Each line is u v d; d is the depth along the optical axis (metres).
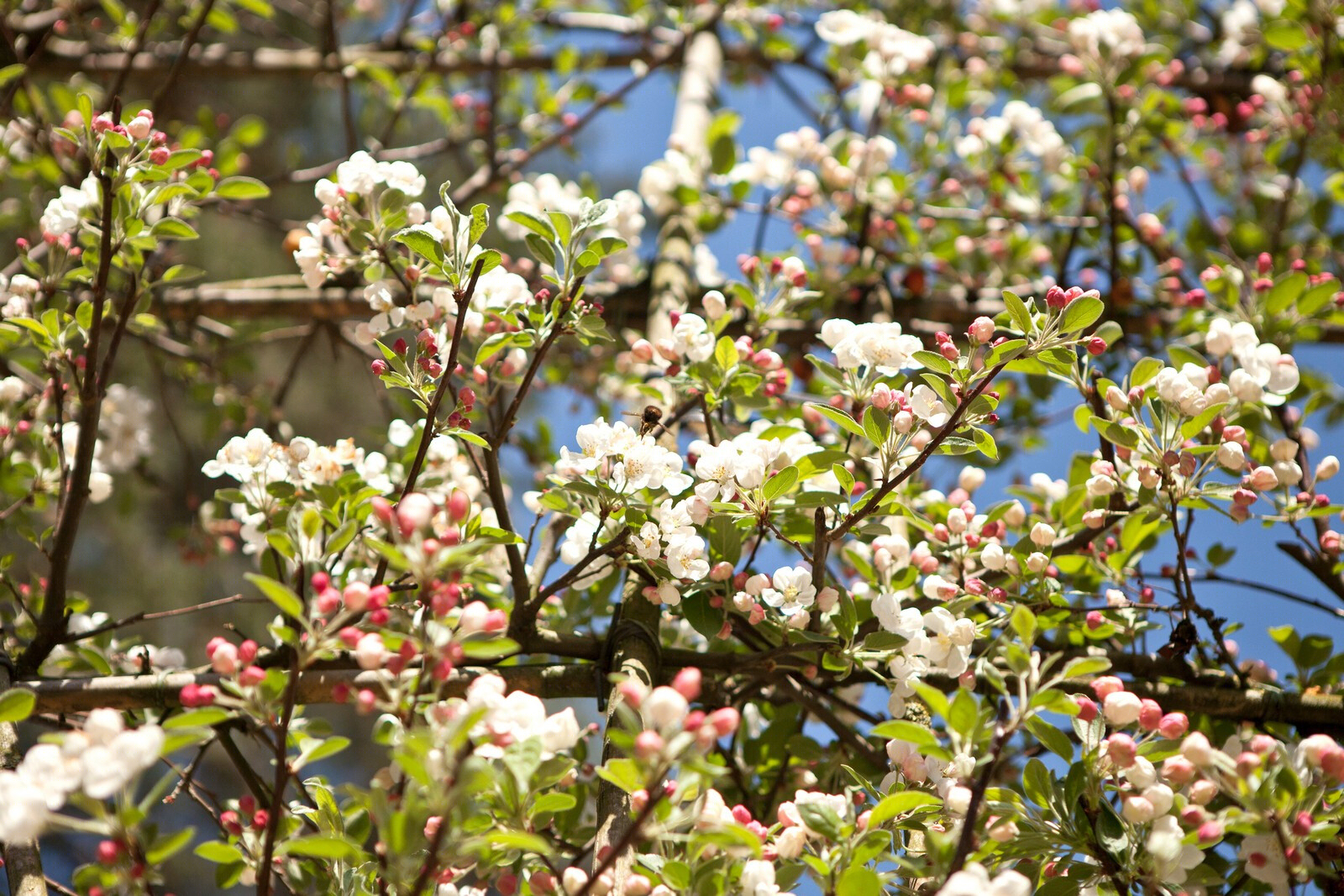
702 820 1.55
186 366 4.25
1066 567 2.42
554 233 2.01
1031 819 1.83
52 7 4.61
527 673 2.23
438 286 2.36
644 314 3.54
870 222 3.72
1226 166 4.73
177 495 6.64
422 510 1.40
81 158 3.43
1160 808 1.67
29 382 3.30
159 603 6.99
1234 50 4.75
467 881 2.17
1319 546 2.62
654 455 1.94
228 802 2.17
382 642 1.50
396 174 2.18
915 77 3.87
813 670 2.17
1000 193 3.91
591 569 2.48
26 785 1.34
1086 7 4.93
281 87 8.04
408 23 4.86
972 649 2.27
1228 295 2.93
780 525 2.29
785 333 3.48
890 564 2.12
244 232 7.40
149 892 1.60
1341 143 3.81
